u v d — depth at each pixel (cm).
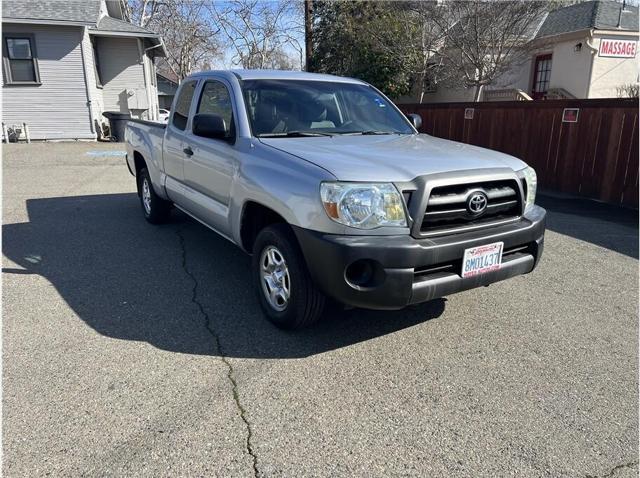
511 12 1412
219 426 255
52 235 602
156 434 248
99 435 247
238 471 225
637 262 529
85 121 1738
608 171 809
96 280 454
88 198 829
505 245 331
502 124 1015
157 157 571
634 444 249
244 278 463
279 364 316
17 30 1600
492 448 245
